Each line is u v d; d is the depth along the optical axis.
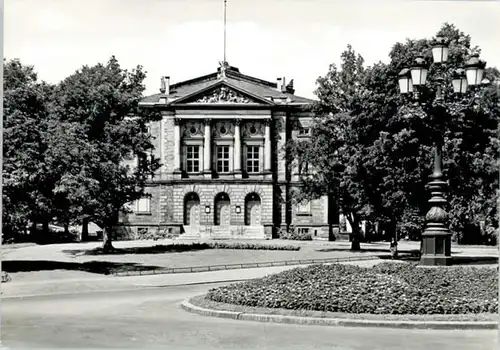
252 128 100.69
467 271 25.72
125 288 35.81
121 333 19.81
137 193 64.81
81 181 46.16
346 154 58.16
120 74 65.69
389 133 48.19
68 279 38.69
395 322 20.38
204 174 99.81
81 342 18.30
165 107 100.19
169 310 25.41
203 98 99.88
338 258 55.97
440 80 31.47
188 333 19.62
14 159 41.34
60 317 23.61
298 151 70.75
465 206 54.31
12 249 66.12
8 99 43.09
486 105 46.25
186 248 68.75
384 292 22.69
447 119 43.09
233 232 98.50
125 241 88.50
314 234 99.81
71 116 60.56
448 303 21.86
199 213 99.88
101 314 24.41
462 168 46.66
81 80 61.66
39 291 33.47
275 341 18.14
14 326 21.47
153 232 99.38
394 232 55.25
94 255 60.25
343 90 67.06
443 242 29.97
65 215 46.06
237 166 99.81
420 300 22.03
